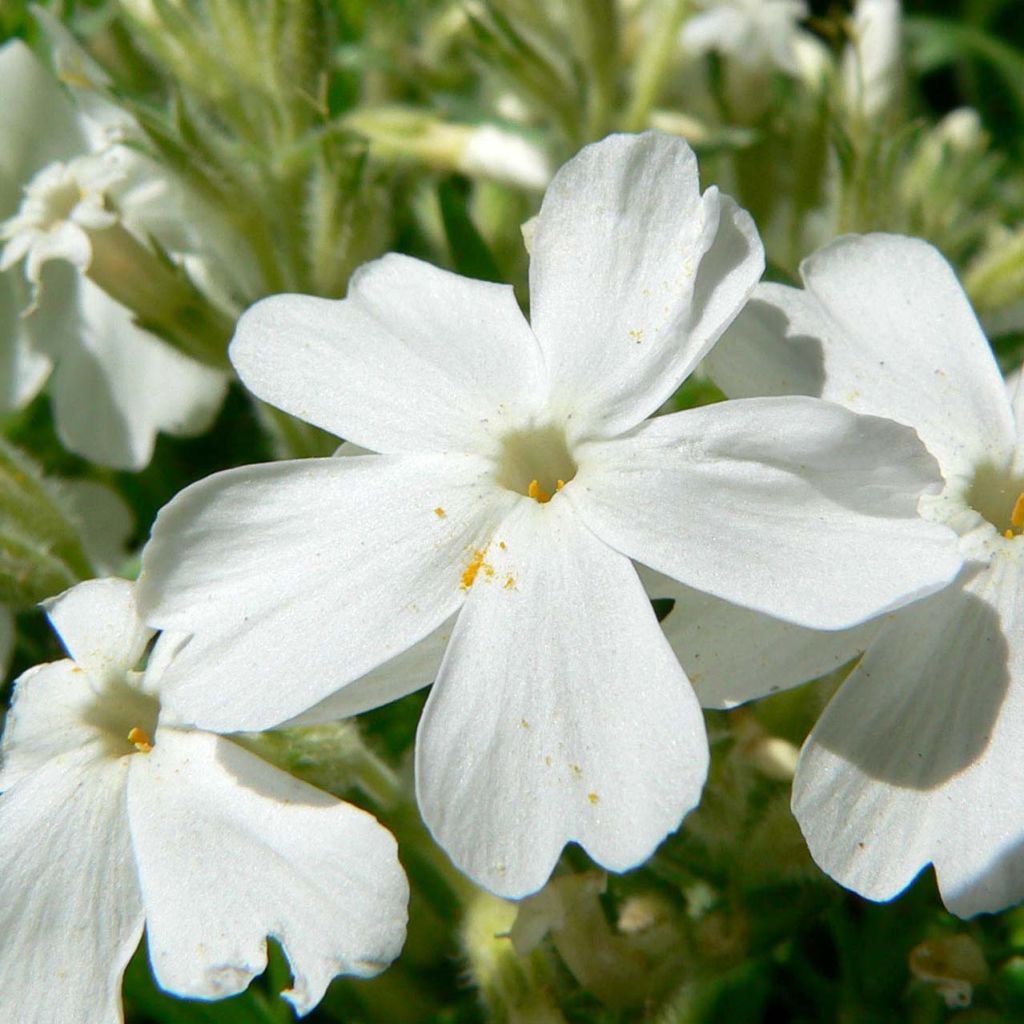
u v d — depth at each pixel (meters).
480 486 0.07
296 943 0.07
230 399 0.10
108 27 0.10
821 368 0.08
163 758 0.08
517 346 0.08
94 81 0.09
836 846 0.07
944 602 0.07
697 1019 0.08
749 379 0.08
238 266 0.09
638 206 0.08
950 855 0.07
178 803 0.07
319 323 0.08
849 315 0.08
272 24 0.09
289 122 0.09
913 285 0.08
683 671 0.07
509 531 0.07
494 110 0.10
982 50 0.11
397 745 0.09
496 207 0.10
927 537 0.07
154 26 0.09
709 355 0.08
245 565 0.07
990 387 0.08
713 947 0.08
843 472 0.07
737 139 0.10
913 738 0.07
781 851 0.08
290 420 0.09
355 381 0.08
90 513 0.10
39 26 0.10
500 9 0.10
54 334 0.10
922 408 0.08
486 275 0.09
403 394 0.08
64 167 0.09
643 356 0.07
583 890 0.08
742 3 0.10
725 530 0.07
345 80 0.10
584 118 0.10
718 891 0.08
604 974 0.08
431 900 0.08
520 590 0.07
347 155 0.09
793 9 0.10
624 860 0.07
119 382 0.10
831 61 0.10
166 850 0.07
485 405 0.08
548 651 0.07
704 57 0.10
